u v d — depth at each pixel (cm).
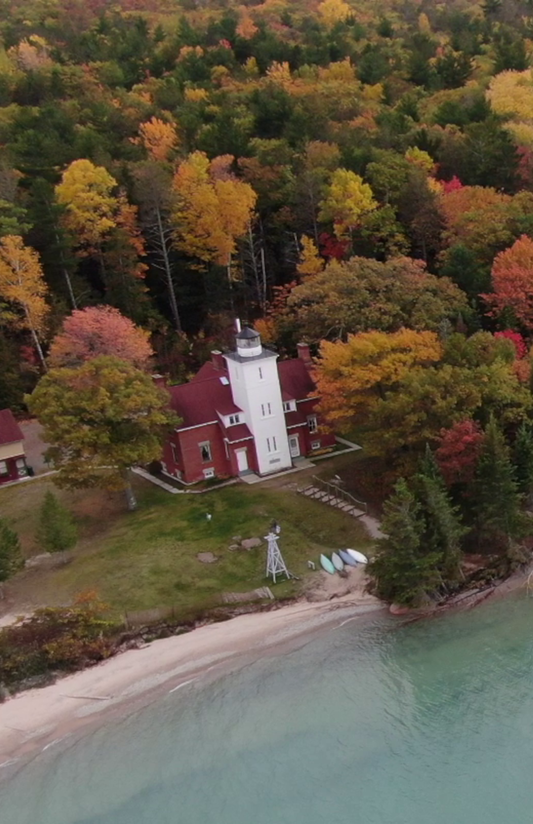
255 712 4666
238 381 6838
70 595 5394
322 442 7294
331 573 5591
